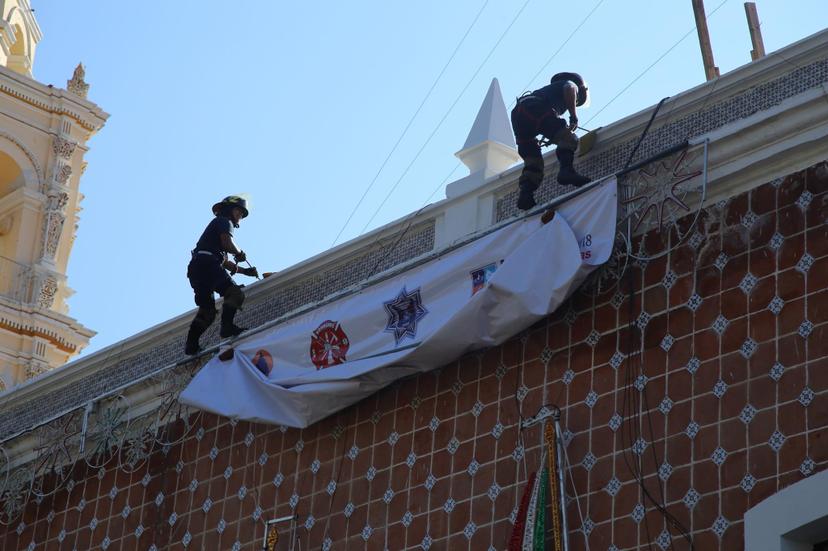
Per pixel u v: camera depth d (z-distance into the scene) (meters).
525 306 16.58
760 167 15.80
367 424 18.38
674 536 14.88
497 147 19.34
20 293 39.53
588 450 15.89
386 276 18.55
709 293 15.66
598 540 15.41
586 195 16.81
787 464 14.34
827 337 14.58
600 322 16.42
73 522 21.91
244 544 19.16
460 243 17.91
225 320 20.70
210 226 20.95
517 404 16.78
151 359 22.59
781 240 15.34
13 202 40.56
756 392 14.84
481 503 16.66
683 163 16.36
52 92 41.31
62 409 23.73
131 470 21.42
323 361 18.78
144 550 20.55
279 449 19.39
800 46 16.03
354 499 18.06
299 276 20.78
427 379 17.92
